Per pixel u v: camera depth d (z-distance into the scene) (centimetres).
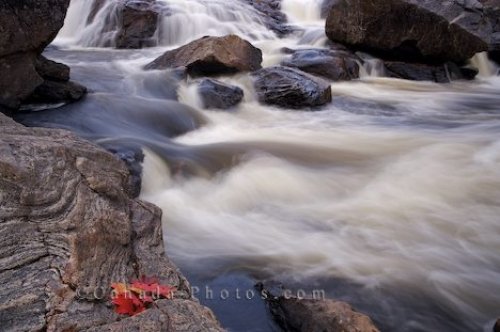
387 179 753
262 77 1162
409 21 1464
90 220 339
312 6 2247
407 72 1522
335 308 402
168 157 738
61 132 442
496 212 649
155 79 1102
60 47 1669
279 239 572
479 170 787
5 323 271
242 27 1880
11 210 310
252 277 489
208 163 752
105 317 297
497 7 2052
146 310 306
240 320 433
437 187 724
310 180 739
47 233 317
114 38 1681
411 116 1146
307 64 1363
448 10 1970
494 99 1337
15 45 730
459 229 605
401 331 431
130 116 890
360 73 1503
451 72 1588
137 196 643
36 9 754
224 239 569
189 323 301
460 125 1084
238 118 1048
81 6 1783
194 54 1187
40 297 288
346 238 576
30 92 785
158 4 1766
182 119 945
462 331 435
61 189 340
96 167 387
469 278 506
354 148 896
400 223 617
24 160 333
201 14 1823
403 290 480
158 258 377
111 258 340
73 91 884
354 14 1502
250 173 739
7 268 292
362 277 495
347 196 697
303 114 1102
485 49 1622
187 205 647
